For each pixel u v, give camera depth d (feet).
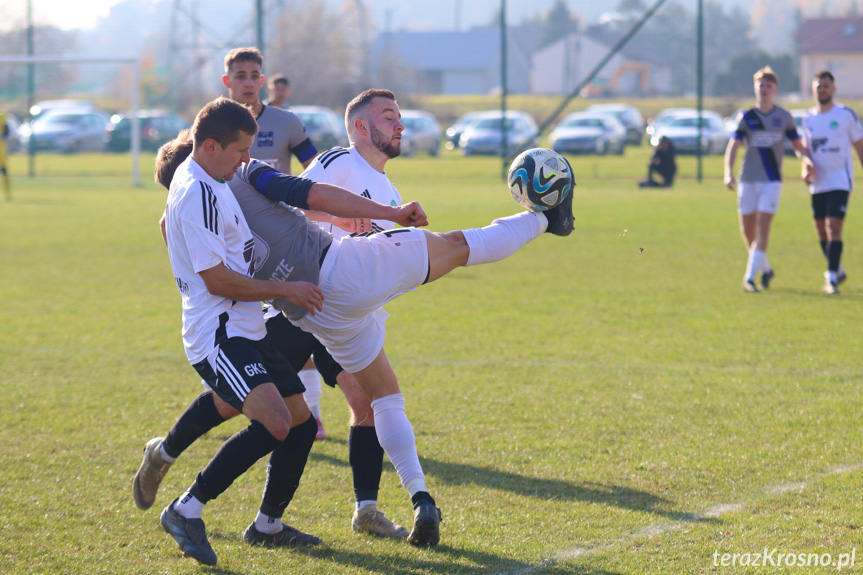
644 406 57.98
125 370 68.74
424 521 37.55
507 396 60.70
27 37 290.97
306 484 46.34
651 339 77.51
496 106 452.35
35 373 67.67
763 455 48.39
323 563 36.70
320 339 40.32
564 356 71.97
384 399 40.70
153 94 335.47
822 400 58.59
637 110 435.12
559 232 41.52
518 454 49.37
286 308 39.55
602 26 380.78
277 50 321.11
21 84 289.94
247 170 38.86
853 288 101.19
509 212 176.86
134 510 42.37
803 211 185.37
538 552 37.14
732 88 541.34
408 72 422.00
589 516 40.86
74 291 103.81
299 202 37.17
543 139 353.51
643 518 40.45
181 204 35.55
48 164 334.44
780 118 99.60
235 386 35.35
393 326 84.28
